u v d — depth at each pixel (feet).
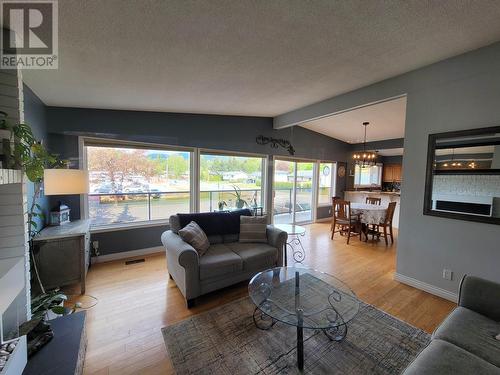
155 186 13.04
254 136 16.33
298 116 13.78
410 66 8.29
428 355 4.05
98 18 4.73
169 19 4.95
